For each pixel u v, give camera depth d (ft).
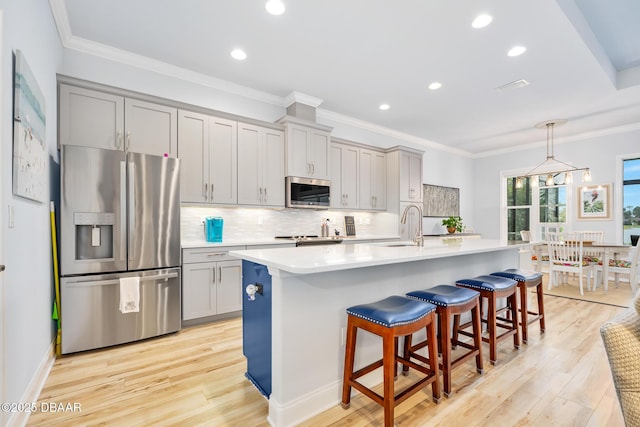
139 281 8.54
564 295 13.92
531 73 11.05
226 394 6.06
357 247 7.97
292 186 12.69
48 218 7.40
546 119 15.89
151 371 6.97
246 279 6.58
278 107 13.58
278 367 5.14
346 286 6.07
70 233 7.73
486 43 9.21
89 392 6.11
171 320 9.14
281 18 8.13
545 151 20.01
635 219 16.60
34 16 6.23
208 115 10.83
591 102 13.62
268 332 5.59
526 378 6.64
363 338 6.29
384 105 14.19
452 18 8.09
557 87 12.15
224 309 10.37
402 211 16.46
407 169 16.83
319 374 5.60
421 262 7.70
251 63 10.47
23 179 5.38
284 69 10.87
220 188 11.01
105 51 9.55
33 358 5.98
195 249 9.81
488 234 22.70
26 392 5.53
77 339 7.76
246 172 11.68
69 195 7.72
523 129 17.60
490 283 7.44
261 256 5.76
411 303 5.54
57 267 7.61
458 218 20.29
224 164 11.13
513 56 9.92
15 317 5.04
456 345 7.71
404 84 12.01
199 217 11.66
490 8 7.71
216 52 9.80
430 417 5.33
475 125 16.90
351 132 16.31
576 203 18.48
